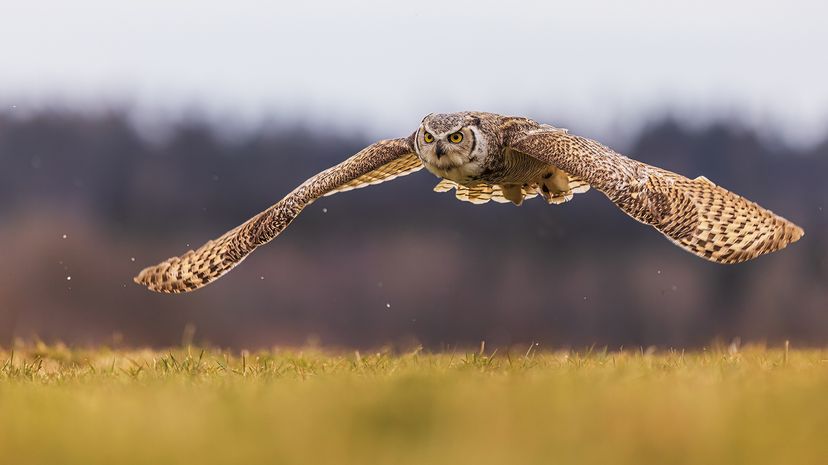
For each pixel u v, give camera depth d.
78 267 46.41
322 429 6.85
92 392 9.17
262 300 45.06
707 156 52.56
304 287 46.22
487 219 47.41
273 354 13.51
